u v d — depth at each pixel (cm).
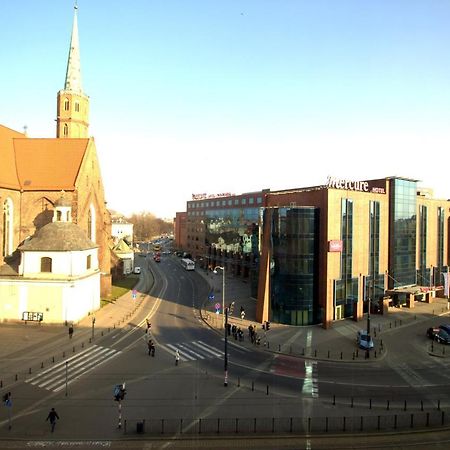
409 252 6944
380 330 5353
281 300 5591
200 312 6284
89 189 6900
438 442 2536
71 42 8981
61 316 5300
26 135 7631
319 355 4294
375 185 6775
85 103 9150
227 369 3728
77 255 5469
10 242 6350
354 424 2758
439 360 4197
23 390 3253
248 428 2672
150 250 18562
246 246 9944
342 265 5706
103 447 2412
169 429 2644
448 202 7956
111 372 3700
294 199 6019
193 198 14400
